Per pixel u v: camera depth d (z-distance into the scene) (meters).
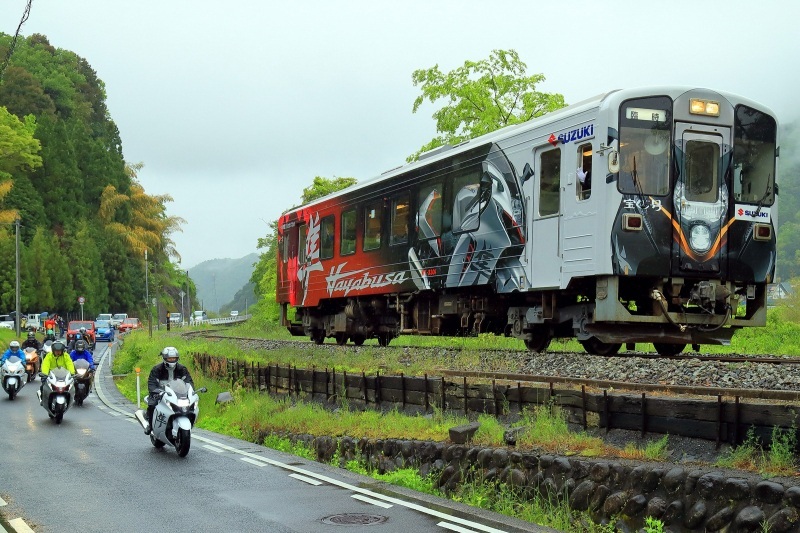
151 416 12.06
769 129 14.03
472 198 16.72
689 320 13.38
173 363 12.14
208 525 7.33
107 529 7.21
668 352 15.50
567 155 13.88
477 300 17.42
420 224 18.80
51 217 90.19
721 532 7.01
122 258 97.44
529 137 14.95
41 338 55.12
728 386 10.52
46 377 15.42
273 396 18.23
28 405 18.70
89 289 86.31
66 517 7.66
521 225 15.05
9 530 7.18
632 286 13.83
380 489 8.96
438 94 31.77
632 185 13.01
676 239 13.21
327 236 23.94
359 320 22.84
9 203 83.62
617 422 9.26
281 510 7.91
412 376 13.65
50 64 127.25
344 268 22.70
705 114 13.51
